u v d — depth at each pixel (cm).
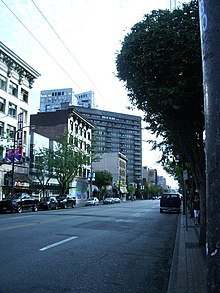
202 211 1143
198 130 1155
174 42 874
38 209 3728
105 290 611
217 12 270
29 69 4538
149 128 1388
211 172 256
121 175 11544
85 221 1973
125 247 1106
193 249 1052
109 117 14900
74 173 4822
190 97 895
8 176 4072
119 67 1015
